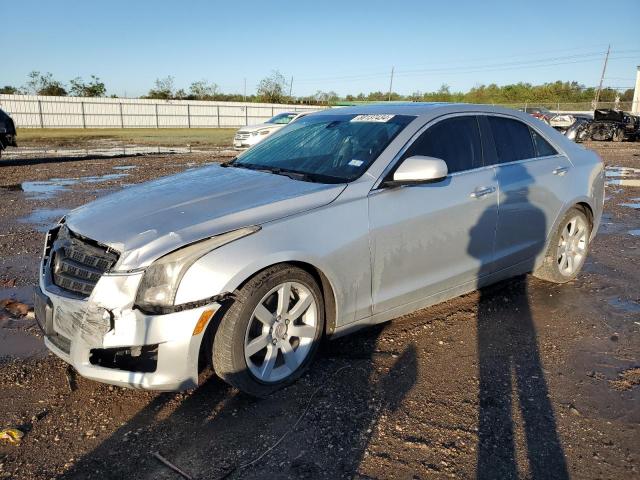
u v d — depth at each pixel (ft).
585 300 16.43
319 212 11.03
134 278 9.31
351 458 9.08
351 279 11.48
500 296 16.63
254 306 10.15
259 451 9.23
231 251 9.76
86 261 10.01
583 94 218.38
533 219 15.57
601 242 23.56
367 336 13.62
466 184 13.61
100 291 9.41
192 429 9.81
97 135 111.45
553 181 16.07
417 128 13.19
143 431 9.75
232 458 9.05
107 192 35.14
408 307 13.06
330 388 11.21
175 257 9.44
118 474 8.65
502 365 12.34
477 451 9.32
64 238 10.78
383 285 12.20
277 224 10.44
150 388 9.62
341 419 10.16
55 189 36.40
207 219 10.16
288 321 10.90
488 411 10.50
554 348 13.24
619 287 17.58
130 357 9.91
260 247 10.03
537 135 16.30
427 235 12.75
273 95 222.89
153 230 9.89
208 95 228.63
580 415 10.43
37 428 9.80
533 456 9.22
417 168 11.75
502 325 14.52
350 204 11.46
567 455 9.26
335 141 13.67
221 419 10.11
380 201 11.89
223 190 11.68
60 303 9.96
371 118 14.14
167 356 9.43
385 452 9.25
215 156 61.98
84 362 9.74
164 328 9.31
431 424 10.05
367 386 11.32
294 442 9.47
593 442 9.63
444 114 13.92
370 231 11.62
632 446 9.55
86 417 10.14
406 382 11.51
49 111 139.74
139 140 95.14
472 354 12.84
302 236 10.61
